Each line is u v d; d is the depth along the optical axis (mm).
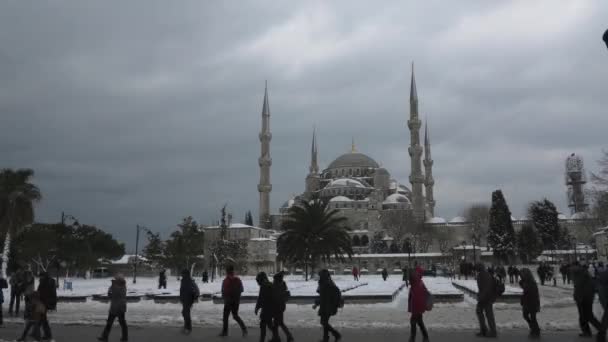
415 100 173625
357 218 175750
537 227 138000
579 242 149000
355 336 19016
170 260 100000
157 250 102625
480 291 18781
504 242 126688
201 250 106875
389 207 182625
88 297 39719
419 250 160250
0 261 76812
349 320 24859
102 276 129625
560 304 33688
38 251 89062
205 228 143375
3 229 61969
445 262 136125
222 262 115250
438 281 71688
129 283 78500
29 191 63500
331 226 86750
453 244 161500
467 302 35938
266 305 17281
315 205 86188
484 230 156250
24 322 24594
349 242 88062
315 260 88938
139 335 19859
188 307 20516
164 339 18797
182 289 20609
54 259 97438
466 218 166000
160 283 54500
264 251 141375
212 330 21359
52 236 95750
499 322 22875
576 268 18672
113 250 132250
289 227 85938
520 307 31078
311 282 70375
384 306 33188
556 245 136125
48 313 29609
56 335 19891
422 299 17078
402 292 51406
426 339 17141
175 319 24672
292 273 133875
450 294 35188
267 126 180875
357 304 34406
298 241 84750
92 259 109500
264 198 175750
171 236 102250
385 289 45250
